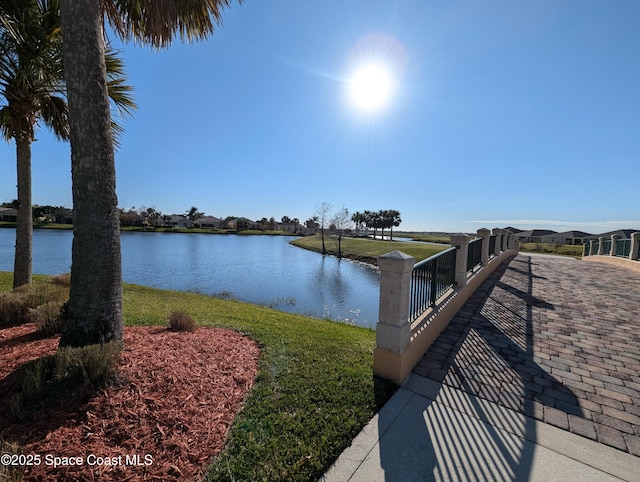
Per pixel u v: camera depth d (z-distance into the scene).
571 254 25.58
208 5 3.65
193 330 4.06
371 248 31.97
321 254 32.59
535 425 2.37
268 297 13.32
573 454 2.07
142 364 2.74
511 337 4.12
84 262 2.72
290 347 3.87
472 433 2.28
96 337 2.77
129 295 8.27
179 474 1.78
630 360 3.46
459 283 5.57
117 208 2.95
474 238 6.98
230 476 1.80
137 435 2.01
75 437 1.93
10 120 5.38
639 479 1.87
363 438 2.21
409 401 2.68
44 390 2.21
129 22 3.79
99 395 2.25
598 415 2.48
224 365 3.07
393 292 3.00
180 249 35.62
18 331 3.73
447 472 1.92
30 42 4.46
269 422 2.30
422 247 30.97
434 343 3.92
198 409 2.32
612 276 8.75
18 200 5.81
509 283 7.55
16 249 5.78
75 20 2.63
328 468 1.93
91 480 1.67
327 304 12.24
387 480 1.85
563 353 3.64
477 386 2.92
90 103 2.69
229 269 21.20
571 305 5.64
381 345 3.08
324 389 2.80
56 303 3.93
